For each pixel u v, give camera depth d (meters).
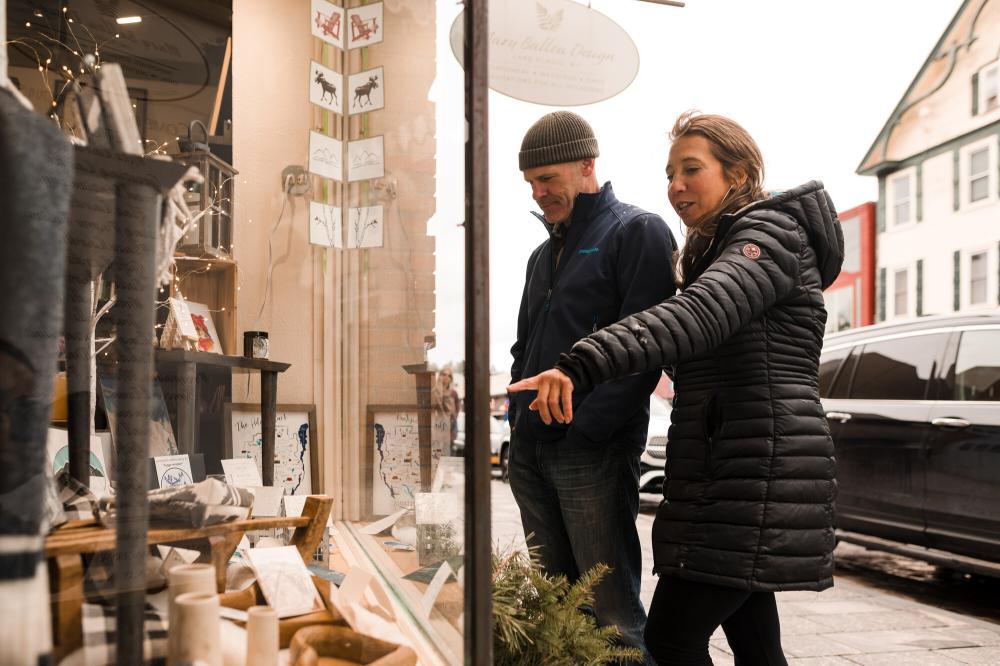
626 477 1.88
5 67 1.00
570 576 2.04
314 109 2.25
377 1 2.01
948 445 4.00
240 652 0.93
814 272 1.45
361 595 1.30
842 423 4.63
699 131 1.56
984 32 16.48
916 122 18.22
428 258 1.35
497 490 10.15
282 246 2.21
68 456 0.77
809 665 3.06
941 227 17.62
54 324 0.69
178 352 1.15
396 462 1.64
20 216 0.65
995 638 3.46
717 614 1.39
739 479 1.36
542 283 2.13
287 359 2.37
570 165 1.98
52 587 0.72
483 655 0.86
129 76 1.19
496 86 2.86
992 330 4.08
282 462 2.39
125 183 0.83
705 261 1.54
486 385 0.88
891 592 4.44
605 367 1.23
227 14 1.57
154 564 0.84
